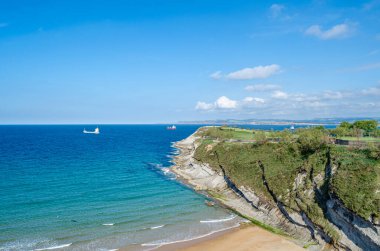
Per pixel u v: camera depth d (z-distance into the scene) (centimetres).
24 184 5353
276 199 4091
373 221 2702
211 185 5697
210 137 9050
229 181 5372
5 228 3397
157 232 3522
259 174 4775
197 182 6062
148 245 3178
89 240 3198
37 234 3275
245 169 5153
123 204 4475
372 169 3105
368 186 2944
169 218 3994
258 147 5562
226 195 5138
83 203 4422
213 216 4125
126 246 3122
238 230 3678
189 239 3375
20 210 3997
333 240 3111
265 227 3788
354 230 2933
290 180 4112
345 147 3838
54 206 4219
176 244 3238
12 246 2967
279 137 5750
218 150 6588
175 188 5528
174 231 3575
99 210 4153
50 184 5428
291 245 3309
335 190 3162
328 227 3200
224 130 9969
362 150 3644
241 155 5700
